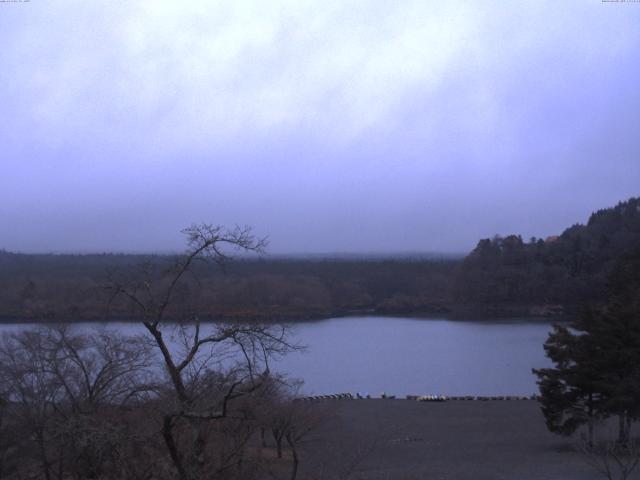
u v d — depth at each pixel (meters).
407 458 33.88
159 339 15.05
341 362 76.94
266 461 23.02
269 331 19.28
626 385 32.19
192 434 15.77
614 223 134.88
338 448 32.69
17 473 22.19
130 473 16.02
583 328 34.78
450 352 84.94
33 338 28.33
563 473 29.00
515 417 46.12
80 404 20.45
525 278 125.12
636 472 27.88
